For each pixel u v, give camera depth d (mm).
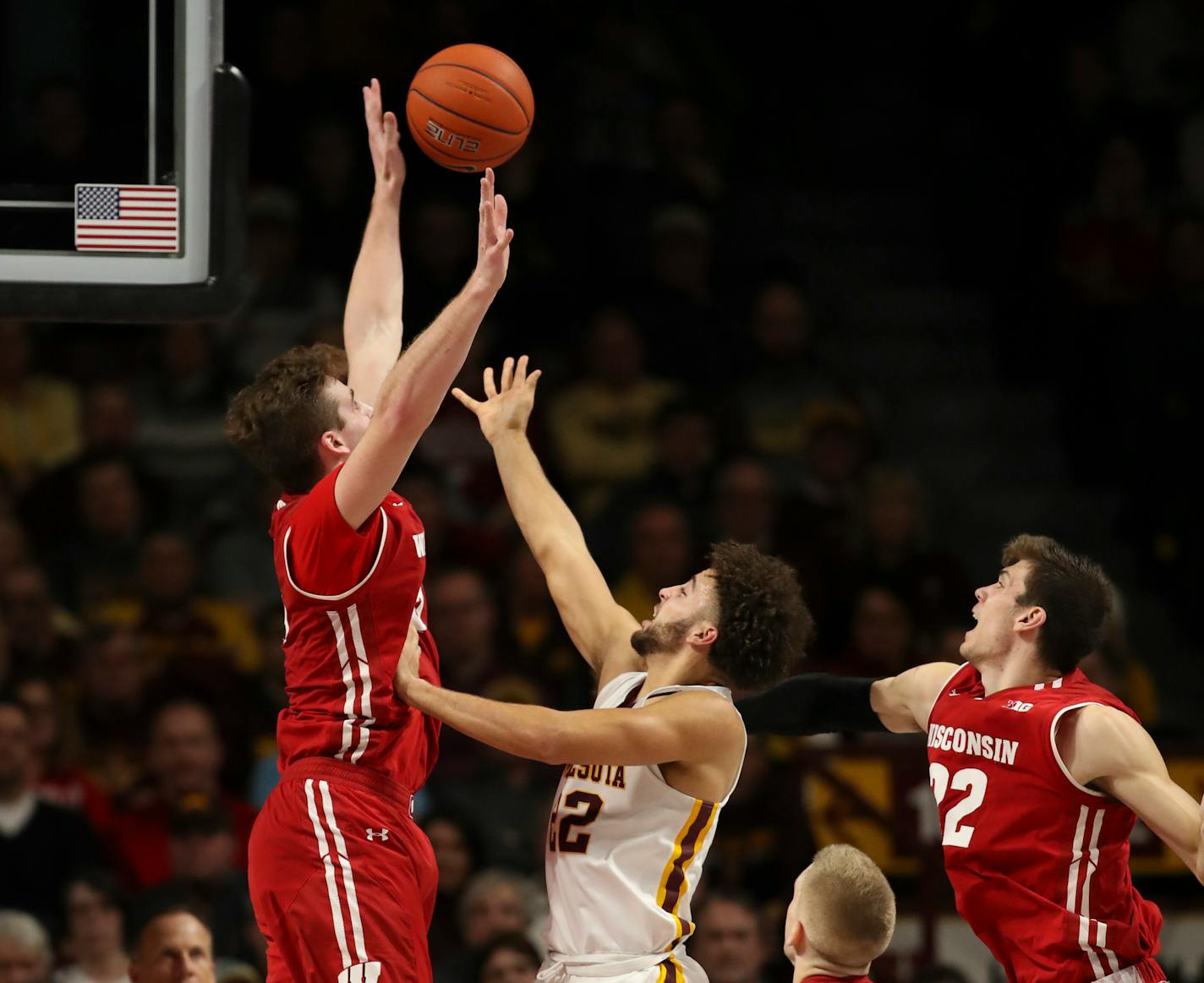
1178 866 13414
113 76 10305
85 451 15961
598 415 17250
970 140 20938
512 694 14336
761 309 18297
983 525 18625
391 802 6855
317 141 17828
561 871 7375
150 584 14883
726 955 12188
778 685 7863
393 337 7914
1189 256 18734
